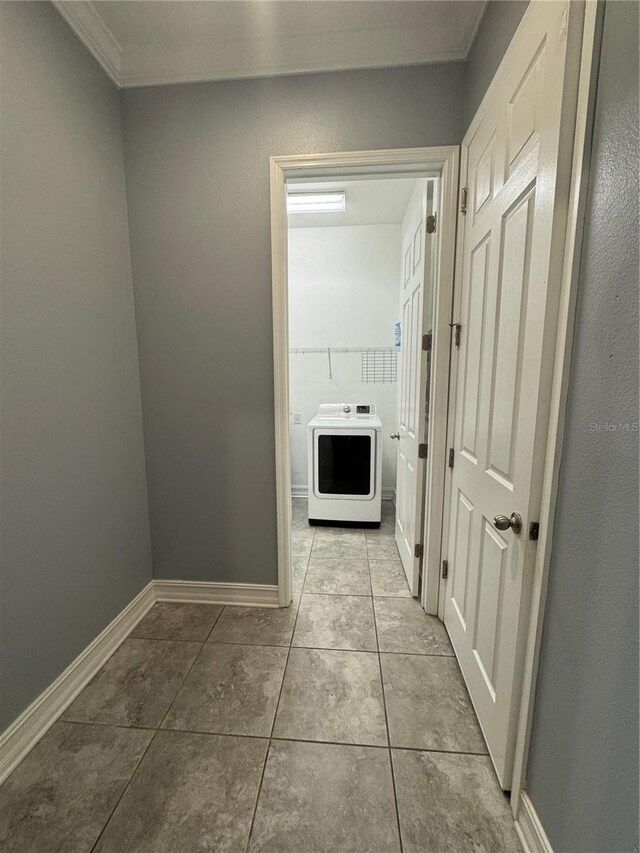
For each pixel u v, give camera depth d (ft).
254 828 3.24
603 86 2.23
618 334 2.12
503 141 3.63
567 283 2.57
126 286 5.73
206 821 3.29
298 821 3.29
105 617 5.27
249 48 5.06
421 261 6.07
